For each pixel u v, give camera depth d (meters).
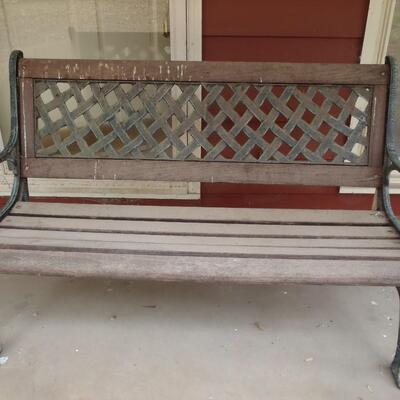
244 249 1.32
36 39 2.04
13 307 1.75
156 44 2.02
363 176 1.59
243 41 1.90
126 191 2.17
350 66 1.56
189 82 1.61
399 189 2.14
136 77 1.61
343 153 1.60
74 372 1.43
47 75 1.61
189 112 1.90
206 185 2.17
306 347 1.55
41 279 1.96
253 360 1.49
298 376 1.42
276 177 1.62
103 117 1.63
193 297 1.84
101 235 1.41
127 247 1.32
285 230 1.46
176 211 1.61
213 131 1.63
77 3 1.96
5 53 2.06
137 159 1.63
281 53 1.92
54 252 1.28
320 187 2.17
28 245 1.31
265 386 1.39
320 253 1.29
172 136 1.63
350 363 1.48
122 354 1.51
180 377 1.42
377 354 1.52
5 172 2.17
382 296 1.86
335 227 1.49
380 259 1.25
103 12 1.97
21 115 1.62
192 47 1.88
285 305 1.79
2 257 1.25
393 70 1.53
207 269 1.22
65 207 1.62
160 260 1.25
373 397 1.35
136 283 1.94
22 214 1.55
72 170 1.63
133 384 1.39
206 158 1.63
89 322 1.67
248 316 1.72
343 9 1.84
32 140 1.63
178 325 1.66
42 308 1.75
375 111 1.57
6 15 1.99
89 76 1.61
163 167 1.63
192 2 1.80
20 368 1.44
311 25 1.87
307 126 1.61
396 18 1.98
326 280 1.20
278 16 1.85
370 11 1.82
